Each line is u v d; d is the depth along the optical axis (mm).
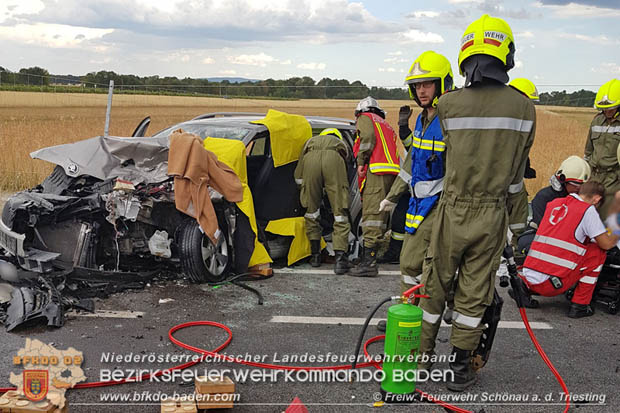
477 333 3674
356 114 6547
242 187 6008
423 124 4020
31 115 26000
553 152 19438
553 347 4660
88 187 5664
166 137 6312
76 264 5395
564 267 5203
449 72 3969
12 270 5266
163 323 4812
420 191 3953
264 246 6391
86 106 31688
